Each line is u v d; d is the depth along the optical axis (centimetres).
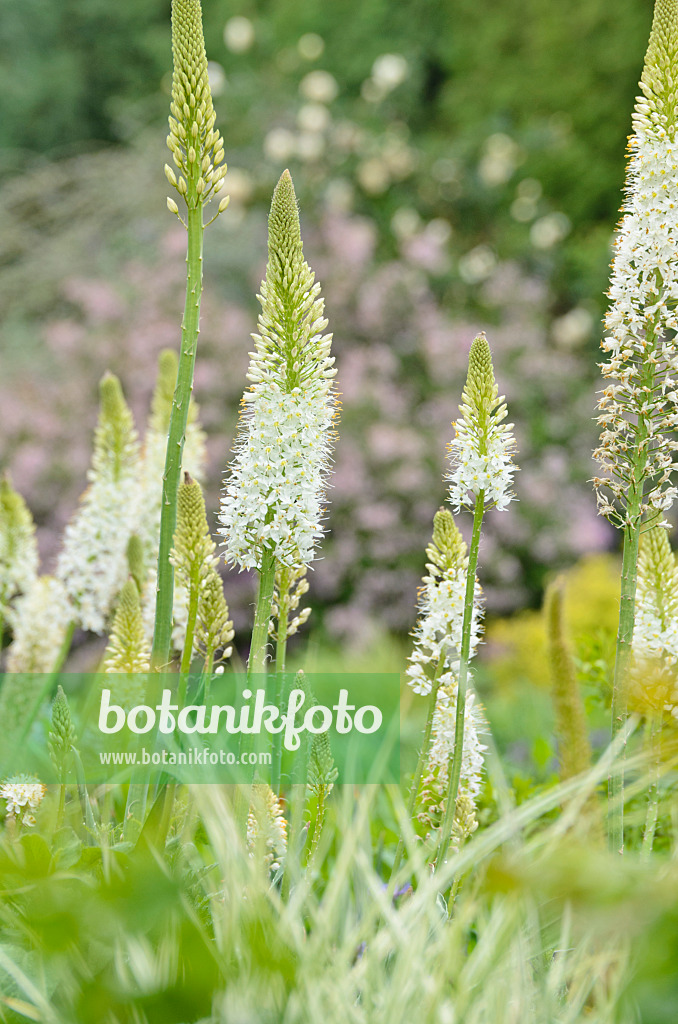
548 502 935
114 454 375
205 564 237
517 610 932
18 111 1648
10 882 175
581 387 1007
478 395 224
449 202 1203
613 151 1294
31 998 166
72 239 1090
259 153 1159
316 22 1432
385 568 897
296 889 194
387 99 1282
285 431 224
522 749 475
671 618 256
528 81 1355
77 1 1708
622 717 235
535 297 1052
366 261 1006
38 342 997
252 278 1009
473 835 271
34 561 381
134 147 1240
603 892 142
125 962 178
